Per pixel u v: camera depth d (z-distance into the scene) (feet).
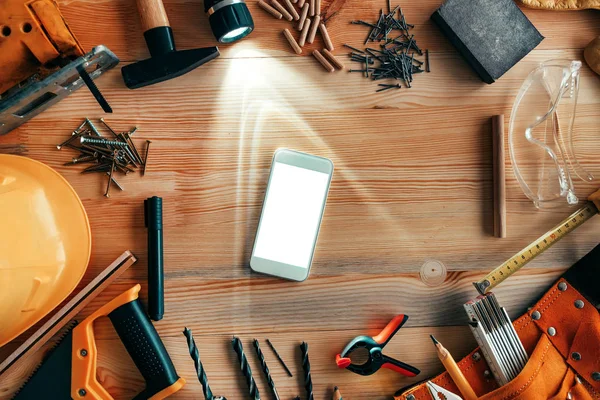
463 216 3.51
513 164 3.53
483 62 3.39
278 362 3.43
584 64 3.55
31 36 3.02
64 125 3.38
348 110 3.50
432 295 3.50
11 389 3.28
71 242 3.25
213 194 3.43
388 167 3.51
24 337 3.34
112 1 3.40
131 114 3.41
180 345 3.39
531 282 3.51
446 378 3.37
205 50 3.24
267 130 3.47
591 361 3.34
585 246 3.52
